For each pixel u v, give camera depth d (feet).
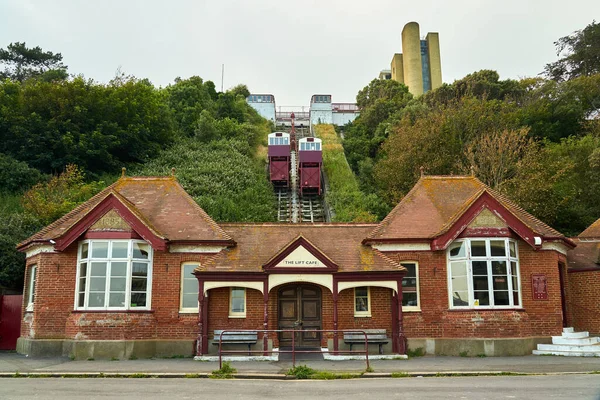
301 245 58.34
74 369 46.91
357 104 282.56
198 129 181.47
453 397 32.76
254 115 241.55
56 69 198.18
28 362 52.47
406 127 137.39
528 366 48.34
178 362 52.85
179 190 68.95
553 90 176.76
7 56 212.84
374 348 58.65
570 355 56.70
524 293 61.36
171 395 34.14
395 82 259.80
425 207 66.85
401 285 57.82
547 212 102.32
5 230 75.31
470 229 60.08
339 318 60.18
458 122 133.69
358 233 66.33
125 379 42.27
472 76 209.97
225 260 59.36
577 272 69.72
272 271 57.31
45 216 86.89
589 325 67.77
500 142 111.65
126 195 67.87
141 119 156.56
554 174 111.04
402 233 62.44
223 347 58.70
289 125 259.19
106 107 144.87
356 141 196.65
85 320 56.49
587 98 169.58
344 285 57.67
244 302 60.75
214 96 246.27
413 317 59.93
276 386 38.40
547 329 60.54
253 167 159.12
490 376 43.14
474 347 57.57
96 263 58.49
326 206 133.18
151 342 57.62
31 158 127.13
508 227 60.23
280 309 61.05
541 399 31.78
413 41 349.20
